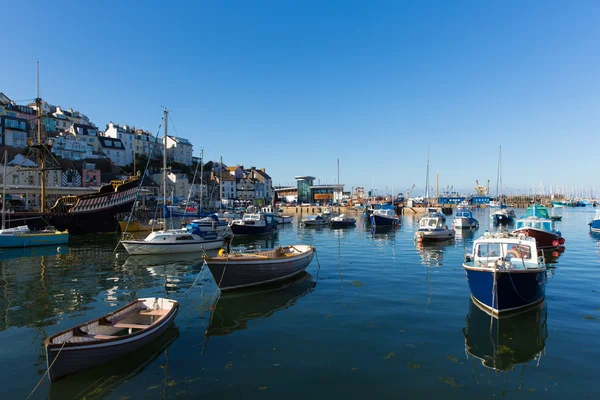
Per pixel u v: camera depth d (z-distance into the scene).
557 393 8.81
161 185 97.69
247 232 45.75
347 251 31.48
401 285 18.91
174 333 12.73
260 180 147.25
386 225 59.88
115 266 25.56
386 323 13.38
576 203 154.38
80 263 26.77
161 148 124.50
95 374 9.78
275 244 38.16
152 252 29.97
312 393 8.88
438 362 10.36
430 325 13.09
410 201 116.56
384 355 10.82
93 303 16.47
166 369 10.09
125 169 104.75
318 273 22.05
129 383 9.38
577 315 14.02
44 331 13.08
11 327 13.45
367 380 9.45
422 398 8.65
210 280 20.97
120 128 116.62
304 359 10.62
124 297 17.47
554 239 31.42
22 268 24.86
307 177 140.38
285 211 123.62
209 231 34.03
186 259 28.45
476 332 12.41
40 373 9.98
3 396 8.88
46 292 18.38
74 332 10.33
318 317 14.20
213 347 11.54
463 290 17.77
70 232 45.28
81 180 81.75
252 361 10.54
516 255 15.85
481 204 138.50
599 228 46.62
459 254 29.52
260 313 14.81
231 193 127.75
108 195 47.94
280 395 8.82
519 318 13.66
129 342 10.55
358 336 12.22
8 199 59.28
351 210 107.75
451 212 107.81
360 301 16.16
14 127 83.31
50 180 72.88
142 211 63.12
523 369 9.95
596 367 10.03
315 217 64.56
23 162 64.38
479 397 8.67
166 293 18.11
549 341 11.69
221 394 8.88
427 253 30.14
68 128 102.62
